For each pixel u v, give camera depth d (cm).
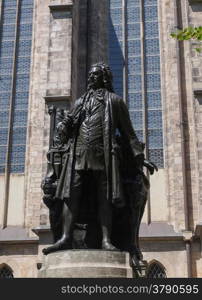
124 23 3300
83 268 677
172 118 2964
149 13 3294
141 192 783
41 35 3275
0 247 2808
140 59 3197
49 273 689
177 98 2997
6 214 2909
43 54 3225
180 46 3125
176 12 3188
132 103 3109
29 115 3120
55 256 708
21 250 2791
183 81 3047
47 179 813
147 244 2706
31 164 2953
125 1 3344
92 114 799
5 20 3366
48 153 830
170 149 2938
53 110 900
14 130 3117
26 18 3356
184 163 2839
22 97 3188
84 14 3347
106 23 3328
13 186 2978
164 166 2928
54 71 2962
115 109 809
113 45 3269
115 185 751
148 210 2822
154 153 2973
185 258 2653
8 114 3158
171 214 2808
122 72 3191
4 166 3039
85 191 817
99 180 768
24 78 3225
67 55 3000
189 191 2806
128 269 688
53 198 802
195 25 3062
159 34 3234
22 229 2855
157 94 3103
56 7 3106
